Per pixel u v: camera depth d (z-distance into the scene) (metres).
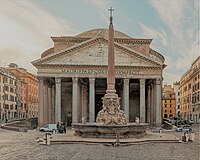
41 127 55.88
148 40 72.69
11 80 100.88
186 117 113.56
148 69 61.69
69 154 20.17
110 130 28.31
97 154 20.08
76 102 60.56
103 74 61.22
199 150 23.03
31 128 62.62
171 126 61.28
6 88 95.44
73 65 60.78
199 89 88.69
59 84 60.81
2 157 19.03
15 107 105.44
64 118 73.31
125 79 61.59
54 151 21.88
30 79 124.50
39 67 60.88
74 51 61.41
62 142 27.27
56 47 72.88
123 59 61.62
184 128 53.47
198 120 88.56
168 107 152.62
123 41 72.81
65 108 73.56
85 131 30.03
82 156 19.20
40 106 60.53
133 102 76.62
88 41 61.03
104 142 25.98
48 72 60.94
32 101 127.94
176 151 22.22
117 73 61.56
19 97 110.25
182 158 18.75
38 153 20.84
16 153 20.98
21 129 50.31
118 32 84.19
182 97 127.12
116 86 74.19
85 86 72.62
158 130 54.81
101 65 60.81
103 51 61.56
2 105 91.38
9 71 108.06
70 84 74.06
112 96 29.89
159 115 61.69
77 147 24.16
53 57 60.88
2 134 42.84
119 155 19.66
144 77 61.59
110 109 29.86
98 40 61.44
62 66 60.84
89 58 61.28
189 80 107.50
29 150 22.70
